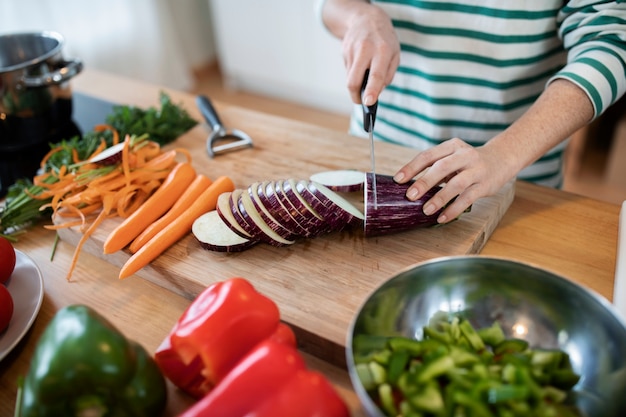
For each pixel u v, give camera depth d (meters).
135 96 1.62
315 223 0.94
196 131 1.36
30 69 1.24
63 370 0.60
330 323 0.79
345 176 1.08
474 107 1.26
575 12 1.05
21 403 0.66
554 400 0.63
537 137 0.96
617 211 1.01
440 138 1.33
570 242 0.95
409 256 0.92
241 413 0.58
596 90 0.95
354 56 1.12
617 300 0.76
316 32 3.03
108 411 0.63
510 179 0.95
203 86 3.77
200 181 1.08
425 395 0.59
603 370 0.63
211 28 3.89
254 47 3.38
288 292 0.86
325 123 3.24
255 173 1.17
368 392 0.62
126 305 0.90
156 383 0.67
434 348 0.66
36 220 1.13
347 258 0.92
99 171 1.10
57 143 1.37
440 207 0.91
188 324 0.68
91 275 0.98
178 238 1.00
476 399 0.58
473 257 0.70
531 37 1.14
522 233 0.98
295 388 0.58
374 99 0.98
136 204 1.09
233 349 0.68
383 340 0.69
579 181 2.46
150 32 3.25
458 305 0.74
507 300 0.73
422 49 1.24
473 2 1.14
